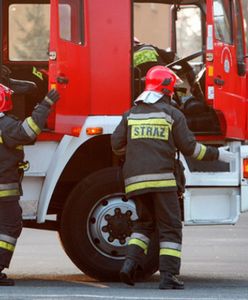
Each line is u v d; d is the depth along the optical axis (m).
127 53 23.92
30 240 33.38
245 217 42.62
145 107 21.80
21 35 26.00
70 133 23.12
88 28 23.67
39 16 26.08
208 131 24.36
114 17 23.89
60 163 23.23
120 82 23.88
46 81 25.33
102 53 23.80
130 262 21.72
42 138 23.30
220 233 35.56
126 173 21.73
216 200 23.98
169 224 21.59
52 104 21.83
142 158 21.58
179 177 21.78
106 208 23.53
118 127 21.97
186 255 29.00
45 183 23.30
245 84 25.27
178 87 25.06
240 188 24.09
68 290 21.31
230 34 24.81
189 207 23.78
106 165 24.47
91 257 23.53
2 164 21.94
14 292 20.88
